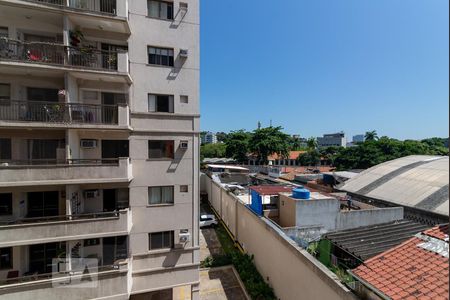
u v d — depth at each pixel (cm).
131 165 1399
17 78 1278
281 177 4516
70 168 1215
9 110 1207
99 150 1409
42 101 1275
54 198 1338
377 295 780
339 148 7850
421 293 694
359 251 1195
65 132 1273
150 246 1469
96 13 1265
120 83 1410
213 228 2772
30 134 1291
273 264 1507
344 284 911
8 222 1157
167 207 1481
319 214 1627
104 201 1441
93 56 1296
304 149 9131
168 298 1603
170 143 1495
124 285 1217
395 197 2128
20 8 1197
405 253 891
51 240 1158
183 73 1502
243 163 6316
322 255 1350
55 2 1273
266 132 6028
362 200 2338
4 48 1175
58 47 1263
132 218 1418
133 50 1418
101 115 1345
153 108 1469
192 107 1522
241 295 1608
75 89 1337
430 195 1941
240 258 1955
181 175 1503
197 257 1523
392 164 2939
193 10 1516
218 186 3062
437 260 802
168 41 1473
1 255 1230
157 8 1468
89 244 1362
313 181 3428
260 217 1748
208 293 1627
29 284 1080
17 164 1281
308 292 1115
